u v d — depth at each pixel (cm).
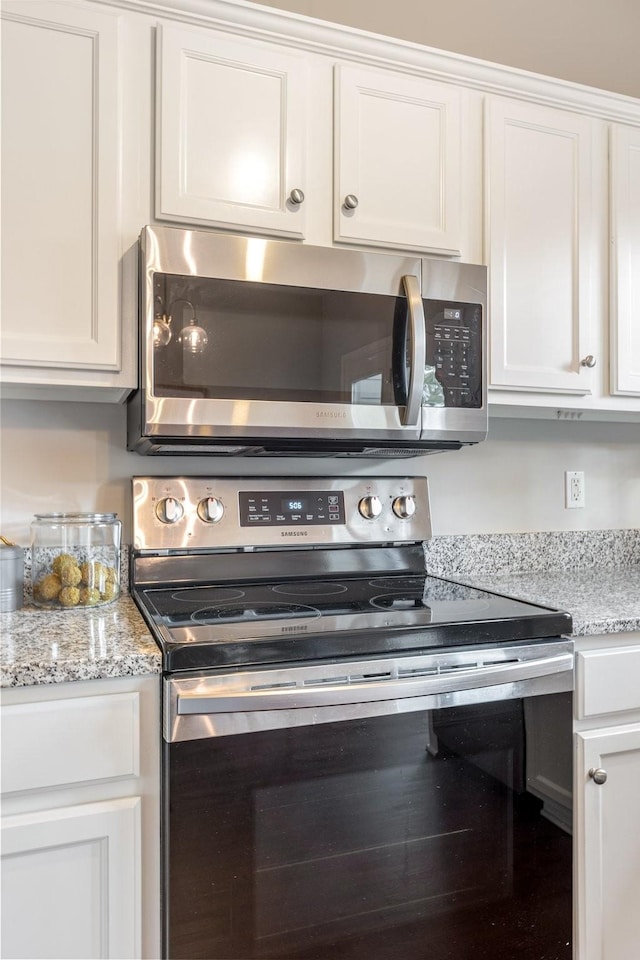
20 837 94
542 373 159
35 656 98
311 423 134
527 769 121
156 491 150
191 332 126
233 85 135
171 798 98
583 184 166
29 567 146
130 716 100
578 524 201
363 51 145
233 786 101
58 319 124
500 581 175
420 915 112
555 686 123
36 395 141
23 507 147
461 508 188
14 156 121
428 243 149
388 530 169
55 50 124
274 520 158
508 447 194
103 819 98
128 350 128
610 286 168
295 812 104
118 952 99
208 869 100
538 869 121
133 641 107
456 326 146
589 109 166
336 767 107
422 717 113
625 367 169
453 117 153
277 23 138
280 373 132
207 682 100
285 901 104
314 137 142
